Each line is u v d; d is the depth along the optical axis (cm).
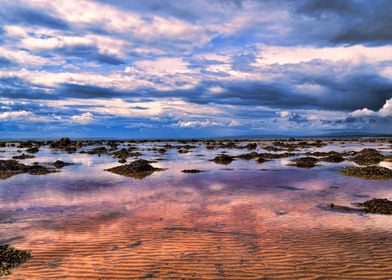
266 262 896
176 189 1961
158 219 1316
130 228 1202
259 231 1158
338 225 1223
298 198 1692
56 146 6681
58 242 1058
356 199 1664
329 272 835
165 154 4709
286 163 3378
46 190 1947
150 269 859
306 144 7475
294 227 1204
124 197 1742
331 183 2136
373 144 7694
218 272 841
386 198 1688
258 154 4162
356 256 930
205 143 8875
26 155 4291
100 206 1542
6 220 1317
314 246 1009
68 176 2522
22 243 1052
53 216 1370
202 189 1955
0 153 4928
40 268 867
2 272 844
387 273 828
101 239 1083
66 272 845
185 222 1273
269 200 1648
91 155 4556
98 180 2322
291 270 847
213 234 1128
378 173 2456
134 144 8344
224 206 1527
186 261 905
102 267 872
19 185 2122
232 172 2692
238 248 997
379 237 1088
